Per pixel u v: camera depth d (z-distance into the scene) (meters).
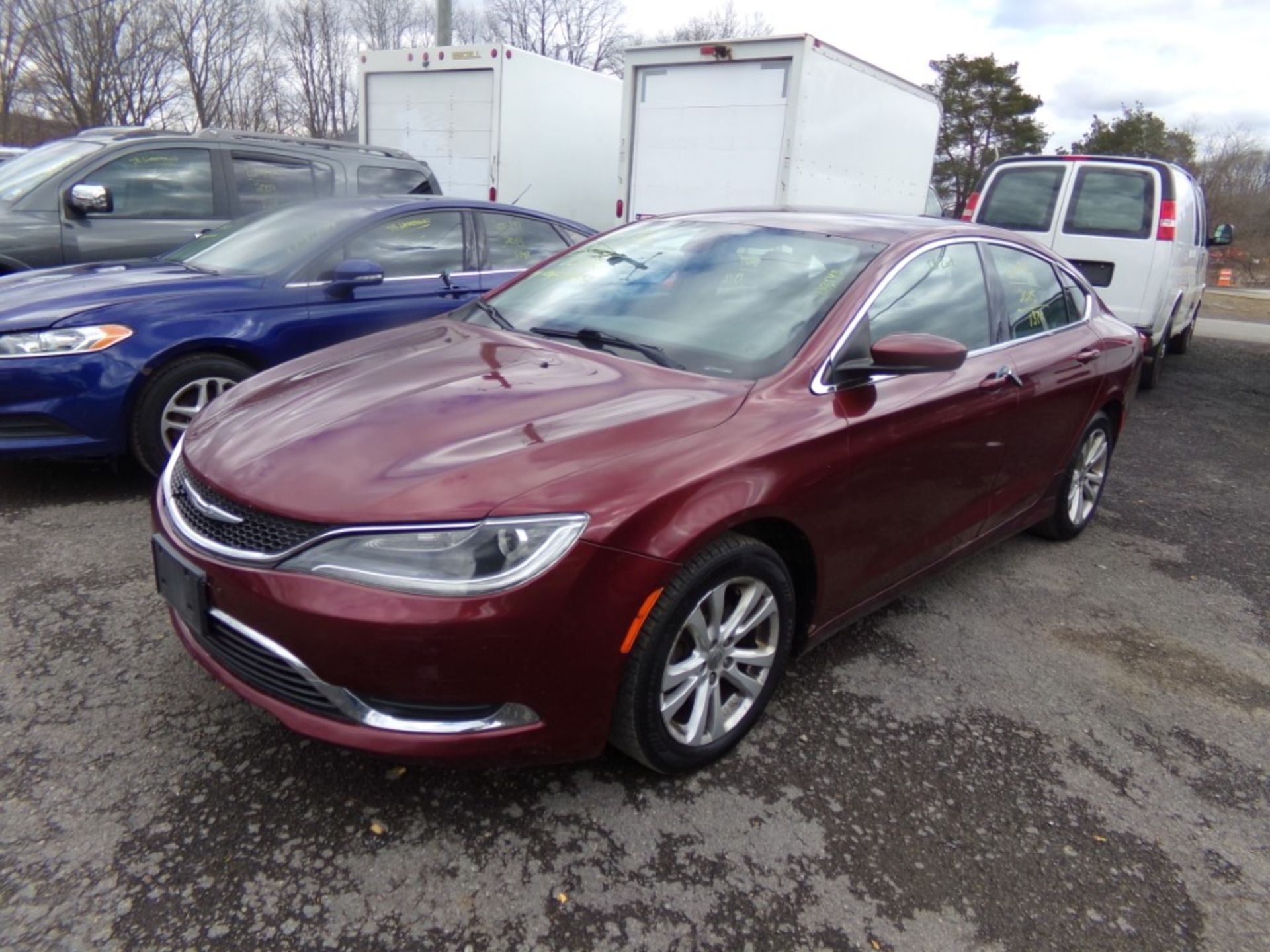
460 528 2.20
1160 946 2.22
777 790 2.68
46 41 29.98
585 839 2.42
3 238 6.26
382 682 2.19
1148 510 5.55
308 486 2.33
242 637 2.34
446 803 2.51
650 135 9.57
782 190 8.83
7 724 2.71
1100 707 3.27
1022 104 46.72
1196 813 2.73
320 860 2.29
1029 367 3.88
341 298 5.13
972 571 4.41
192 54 33.19
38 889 2.14
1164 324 8.43
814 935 2.17
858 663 3.45
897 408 3.10
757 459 2.61
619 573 2.30
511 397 2.76
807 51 8.47
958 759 2.89
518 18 46.88
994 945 2.19
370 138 11.41
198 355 4.67
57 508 4.41
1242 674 3.59
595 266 3.84
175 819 2.38
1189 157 55.12
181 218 7.02
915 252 3.48
